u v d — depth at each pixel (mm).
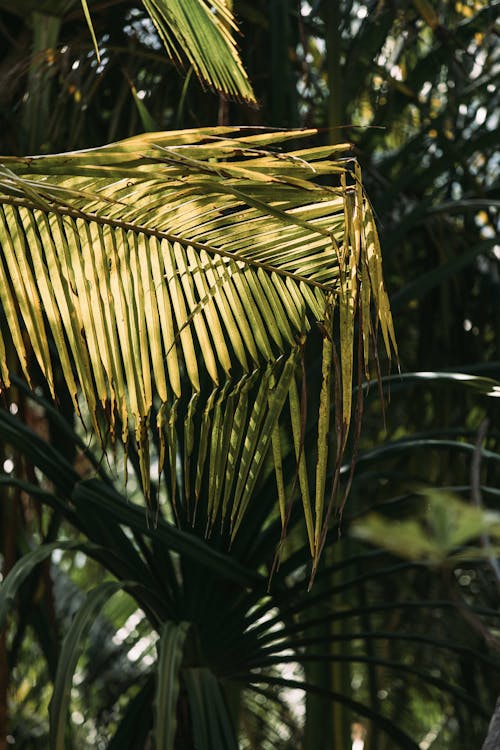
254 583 6719
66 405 8336
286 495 6887
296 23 9250
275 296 4750
